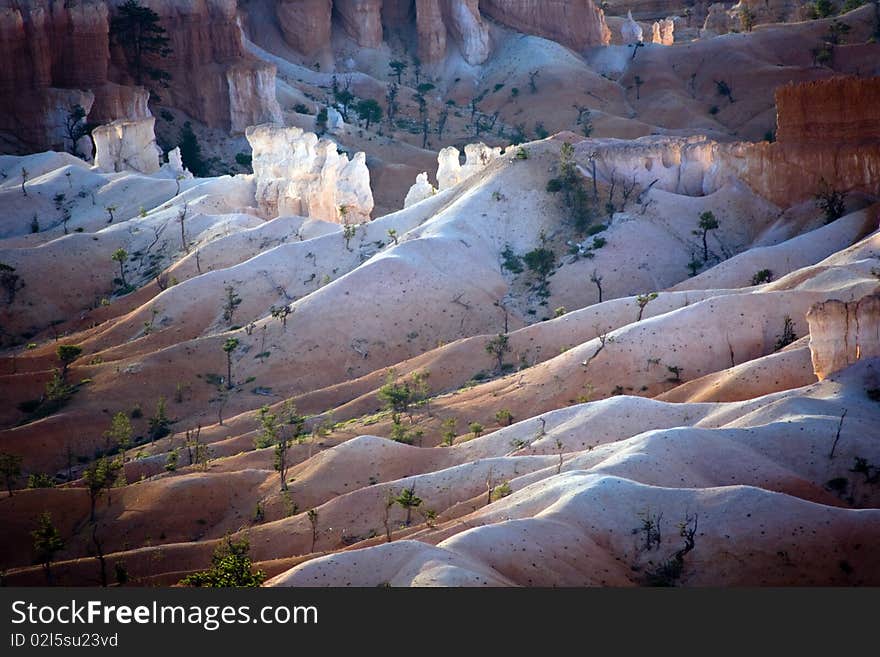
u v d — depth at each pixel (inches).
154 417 6210.6
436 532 3858.3
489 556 3358.8
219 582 3447.3
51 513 4904.0
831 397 4475.9
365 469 4894.2
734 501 3612.2
